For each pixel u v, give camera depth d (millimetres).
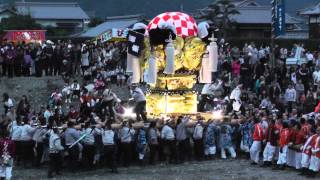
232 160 42812
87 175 37312
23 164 40719
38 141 39406
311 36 113000
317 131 35906
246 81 61375
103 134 37844
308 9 113812
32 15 155625
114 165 38094
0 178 34719
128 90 60125
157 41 44656
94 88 56438
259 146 40406
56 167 37406
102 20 149250
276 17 60594
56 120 40406
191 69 46906
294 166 38375
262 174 37094
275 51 67500
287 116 42531
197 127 42469
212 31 46969
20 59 63812
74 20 157875
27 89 60000
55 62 64812
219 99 53312
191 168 39656
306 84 58406
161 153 41906
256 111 44531
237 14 126500
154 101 46688
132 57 46188
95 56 65438
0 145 34312
